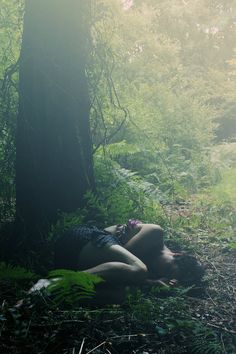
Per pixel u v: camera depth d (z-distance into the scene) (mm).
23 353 3480
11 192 6004
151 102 12016
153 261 5051
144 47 11500
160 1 20094
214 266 5609
